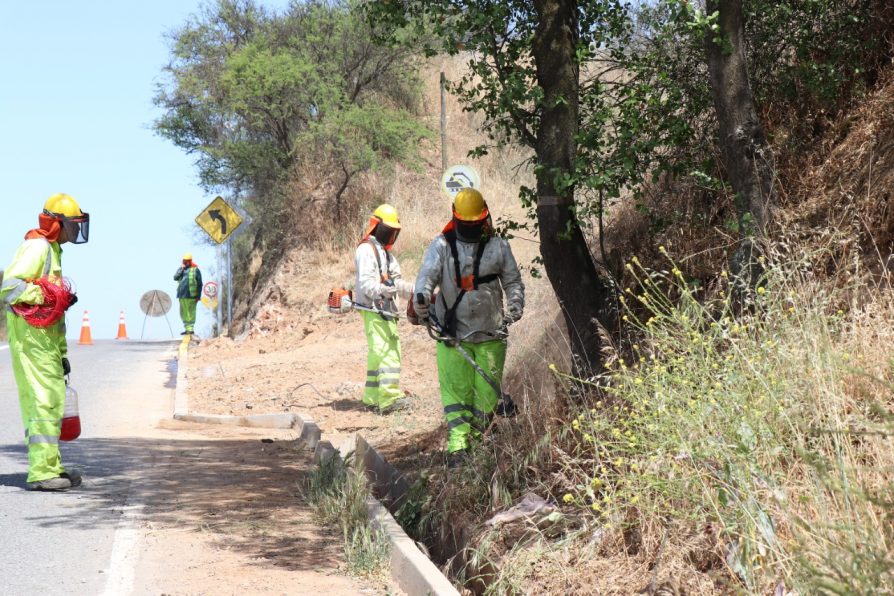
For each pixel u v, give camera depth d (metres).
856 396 4.62
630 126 7.23
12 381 16.50
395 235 11.61
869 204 6.42
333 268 24.28
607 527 4.54
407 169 26.80
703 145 7.75
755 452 4.21
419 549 5.69
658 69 7.51
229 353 20.77
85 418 12.20
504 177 20.48
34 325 7.55
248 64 25.81
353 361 16.05
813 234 6.30
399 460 8.32
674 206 8.17
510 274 7.34
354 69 27.81
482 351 7.27
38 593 4.98
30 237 7.70
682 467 4.51
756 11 7.52
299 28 27.89
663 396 4.66
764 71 7.80
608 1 7.64
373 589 5.04
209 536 6.08
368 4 7.88
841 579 3.21
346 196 26.16
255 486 7.63
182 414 12.20
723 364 4.95
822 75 7.46
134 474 8.24
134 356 23.25
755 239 6.11
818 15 7.59
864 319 5.15
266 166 28.02
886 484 3.65
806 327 4.71
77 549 5.82
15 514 6.74
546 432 5.96
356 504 6.35
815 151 7.37
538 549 4.77
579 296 7.42
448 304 7.30
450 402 7.30
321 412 11.77
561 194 7.29
